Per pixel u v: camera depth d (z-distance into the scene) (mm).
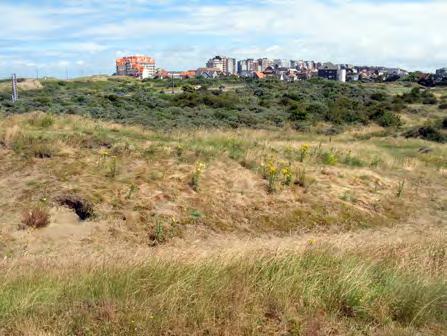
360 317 4754
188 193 10289
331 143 21031
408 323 4730
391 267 5809
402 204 11711
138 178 10578
